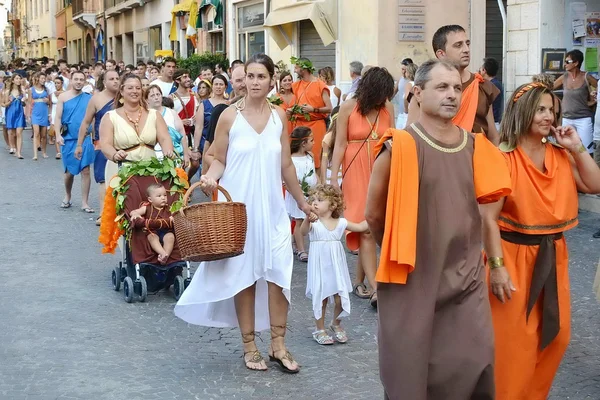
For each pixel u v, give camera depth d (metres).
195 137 14.66
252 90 6.68
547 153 5.51
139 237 8.82
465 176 4.78
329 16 20.02
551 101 5.44
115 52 49.47
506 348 5.44
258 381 6.57
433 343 4.77
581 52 13.34
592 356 7.05
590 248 10.90
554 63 14.20
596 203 13.12
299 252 10.72
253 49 26.50
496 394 5.49
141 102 9.93
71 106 14.41
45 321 8.16
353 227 7.50
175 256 8.85
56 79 23.28
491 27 18.55
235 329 7.93
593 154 13.35
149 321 8.18
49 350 7.31
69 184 14.82
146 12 41.00
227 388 6.42
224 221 6.31
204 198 15.47
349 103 8.54
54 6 73.06
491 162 4.83
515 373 5.45
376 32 18.23
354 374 6.70
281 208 6.81
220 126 6.75
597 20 14.31
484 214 5.27
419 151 4.74
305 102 14.52
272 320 6.80
